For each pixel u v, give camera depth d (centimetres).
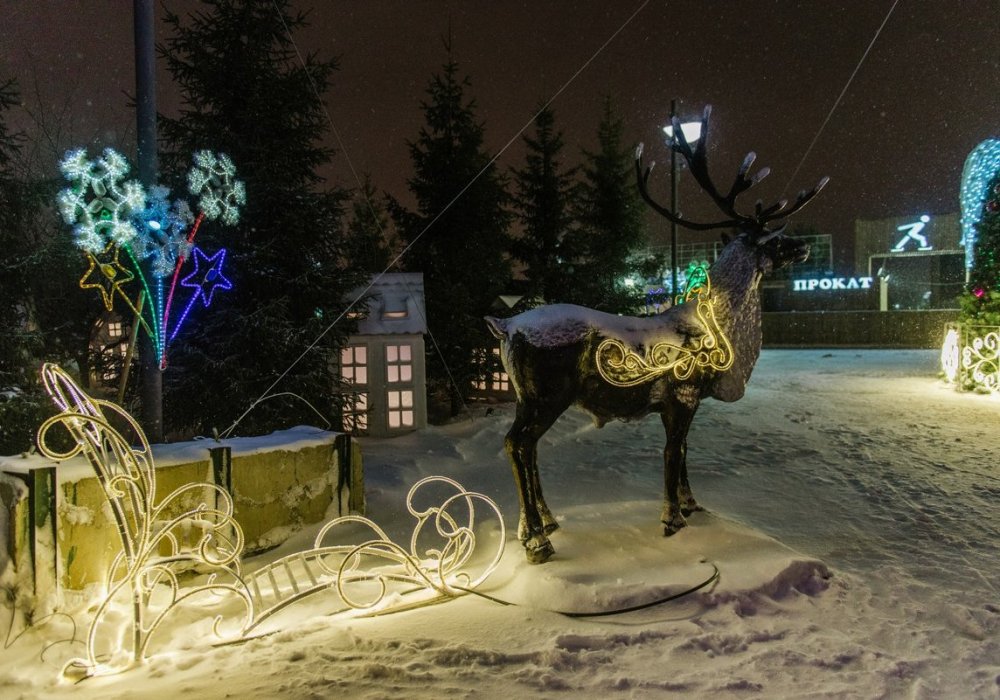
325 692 311
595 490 699
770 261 537
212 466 509
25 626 391
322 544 555
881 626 385
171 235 670
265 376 882
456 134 1477
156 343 588
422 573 428
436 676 325
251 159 896
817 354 2597
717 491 684
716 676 325
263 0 903
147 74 569
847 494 672
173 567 481
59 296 1076
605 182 1900
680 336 498
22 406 813
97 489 434
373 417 1087
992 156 1378
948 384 1530
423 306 1145
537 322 475
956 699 311
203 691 314
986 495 664
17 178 932
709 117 544
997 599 426
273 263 905
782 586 423
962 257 3616
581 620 387
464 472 795
